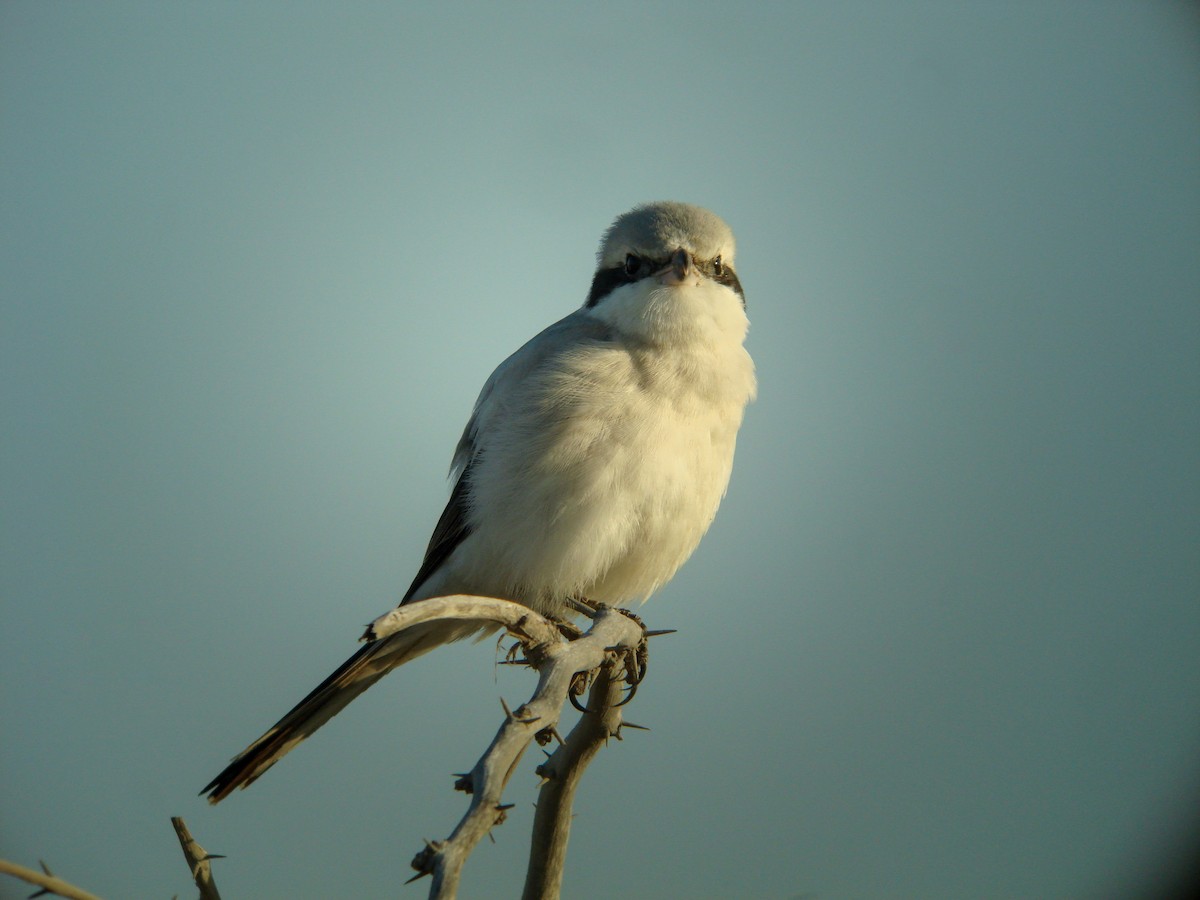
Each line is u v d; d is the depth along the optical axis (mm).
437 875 4590
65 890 5172
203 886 6406
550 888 7578
